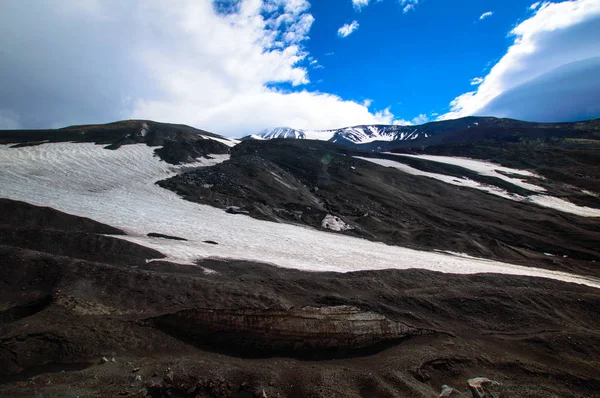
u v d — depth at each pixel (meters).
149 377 11.36
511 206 58.25
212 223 34.50
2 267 15.97
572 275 33.00
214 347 14.34
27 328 12.56
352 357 15.11
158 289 16.55
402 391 12.45
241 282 19.25
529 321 18.78
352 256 29.55
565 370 14.91
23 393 9.92
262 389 11.74
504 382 13.86
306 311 16.33
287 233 34.72
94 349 12.43
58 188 39.59
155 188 45.31
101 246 21.38
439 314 18.83
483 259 36.12
